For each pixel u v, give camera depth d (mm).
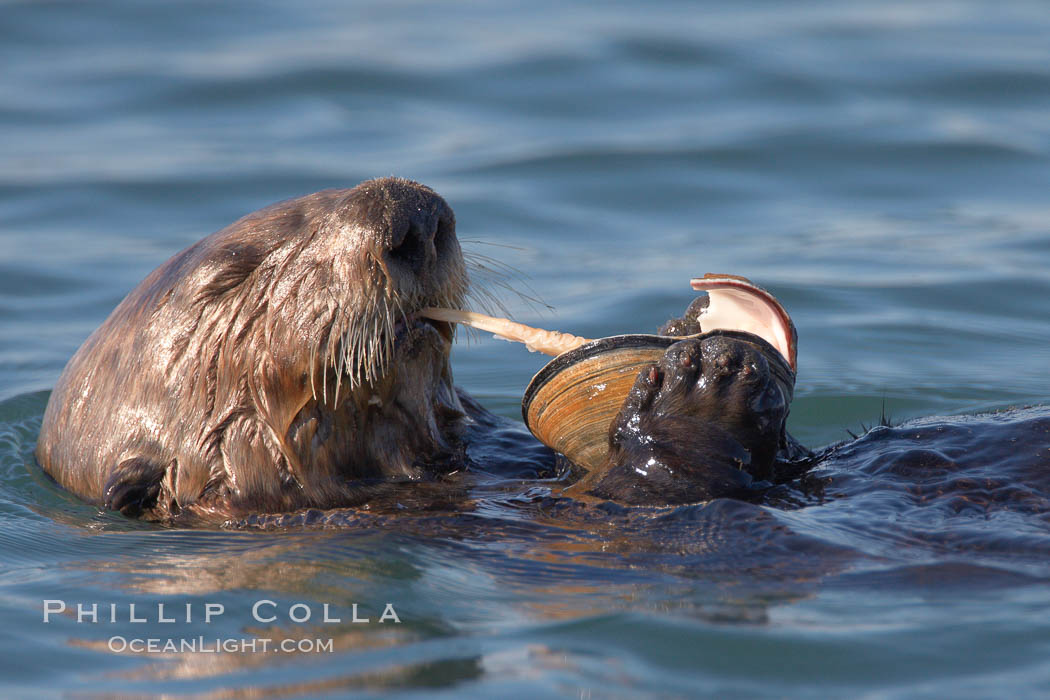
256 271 9742
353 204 9289
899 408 13883
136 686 7215
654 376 9297
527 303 17422
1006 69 28109
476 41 31297
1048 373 14914
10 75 29766
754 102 26719
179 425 10000
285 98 27766
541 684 6883
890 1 35656
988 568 7949
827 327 16562
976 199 21828
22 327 17094
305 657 7480
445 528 9391
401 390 10094
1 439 13023
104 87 28766
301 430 9758
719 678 6918
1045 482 9023
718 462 9180
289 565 8875
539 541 9000
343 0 37156
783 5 35031
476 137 25125
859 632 7309
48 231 20922
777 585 7988
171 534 9773
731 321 10453
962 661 6973
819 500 9242
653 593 8008
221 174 23281
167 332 10031
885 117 25719
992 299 17453
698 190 22453
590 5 35281
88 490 10711
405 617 7953
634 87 27672
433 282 9469
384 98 27562
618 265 19094
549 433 10062
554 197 22031
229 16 34750
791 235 20406
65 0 35406
